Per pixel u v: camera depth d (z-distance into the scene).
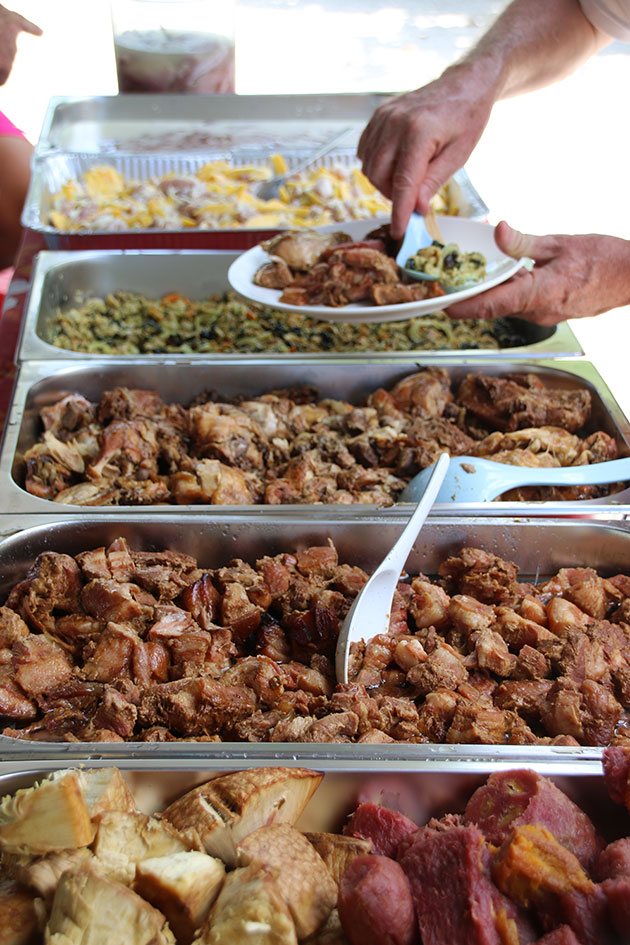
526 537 0.78
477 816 0.54
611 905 0.46
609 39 1.17
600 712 0.64
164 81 1.54
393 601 0.73
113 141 1.51
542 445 0.89
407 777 0.56
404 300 0.90
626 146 2.47
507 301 0.89
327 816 0.57
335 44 2.82
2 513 0.76
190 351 1.08
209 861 0.48
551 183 2.24
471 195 1.31
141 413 0.91
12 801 0.49
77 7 3.13
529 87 1.14
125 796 0.53
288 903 0.47
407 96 1.01
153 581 0.72
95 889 0.45
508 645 0.71
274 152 1.51
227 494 0.82
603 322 1.49
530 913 0.48
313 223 1.35
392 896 0.46
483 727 0.62
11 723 0.64
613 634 0.70
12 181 1.54
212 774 0.56
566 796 0.56
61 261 1.15
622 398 1.28
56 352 0.98
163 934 0.45
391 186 0.99
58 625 0.69
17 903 0.47
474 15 3.04
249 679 0.65
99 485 0.83
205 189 1.40
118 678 0.65
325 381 0.99
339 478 0.86
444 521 0.77
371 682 0.68
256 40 2.83
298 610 0.72
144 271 1.19
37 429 0.92
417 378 0.96
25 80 2.57
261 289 0.95
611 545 0.77
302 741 0.60
